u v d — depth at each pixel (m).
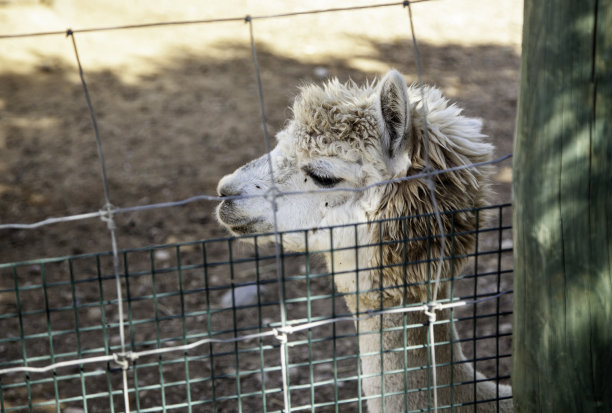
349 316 2.74
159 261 7.56
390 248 3.33
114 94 11.91
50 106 11.48
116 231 8.20
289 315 6.56
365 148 3.38
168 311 6.66
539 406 2.68
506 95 11.70
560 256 2.48
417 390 2.95
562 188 2.43
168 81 12.38
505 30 14.63
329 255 3.59
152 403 5.39
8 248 7.85
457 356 3.50
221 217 3.80
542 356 2.62
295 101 3.66
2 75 12.37
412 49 13.59
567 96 2.36
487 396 3.52
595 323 2.49
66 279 7.24
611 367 2.53
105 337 2.50
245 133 10.59
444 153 3.34
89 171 9.60
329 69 12.59
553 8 2.33
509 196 8.33
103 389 5.57
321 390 5.53
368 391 3.52
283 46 13.65
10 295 6.91
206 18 14.77
